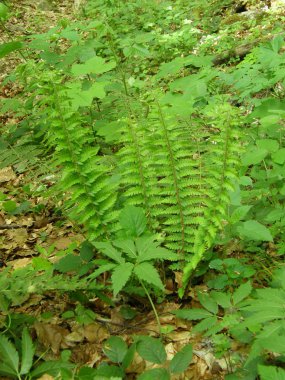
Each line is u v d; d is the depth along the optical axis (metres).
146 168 2.65
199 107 3.71
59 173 3.26
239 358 2.24
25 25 10.72
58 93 2.62
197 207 2.66
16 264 3.47
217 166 2.65
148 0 8.98
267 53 3.50
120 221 2.57
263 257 2.93
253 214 3.10
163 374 2.07
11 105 4.04
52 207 4.14
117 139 3.65
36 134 3.73
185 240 2.70
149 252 2.24
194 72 6.18
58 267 2.79
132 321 2.67
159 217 3.09
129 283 2.76
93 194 2.68
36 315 2.78
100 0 8.20
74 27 4.25
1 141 3.86
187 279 2.71
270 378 1.66
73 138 2.62
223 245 3.05
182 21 8.34
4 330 2.44
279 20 7.39
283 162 2.74
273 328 1.85
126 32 7.80
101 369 2.14
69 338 2.57
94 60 3.34
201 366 2.32
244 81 3.65
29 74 3.21
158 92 3.43
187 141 2.61
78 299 2.70
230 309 2.34
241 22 7.73
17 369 2.03
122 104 3.92
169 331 2.49
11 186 4.38
